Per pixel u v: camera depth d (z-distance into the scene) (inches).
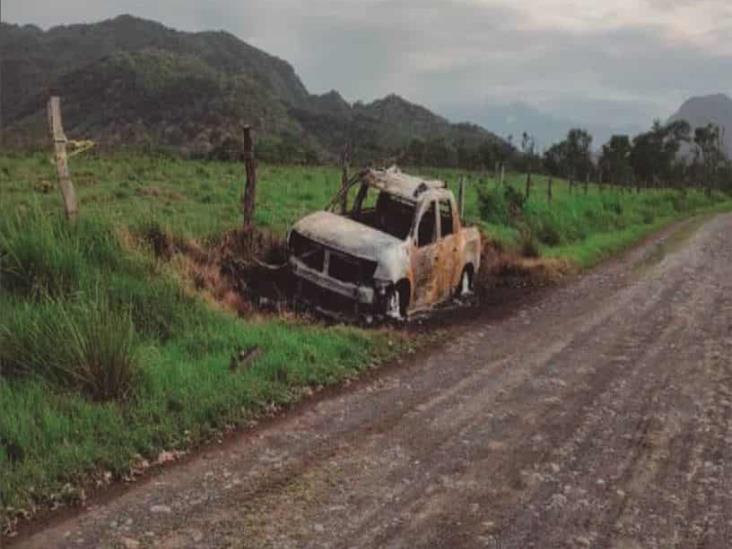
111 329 315.3
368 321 466.6
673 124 5236.2
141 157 1878.7
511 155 5004.9
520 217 1026.1
